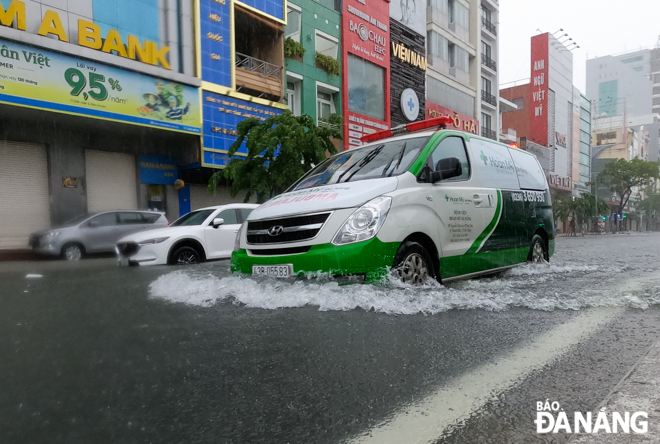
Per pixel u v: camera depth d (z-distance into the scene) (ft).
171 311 12.07
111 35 43.50
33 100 38.78
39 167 45.60
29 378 7.34
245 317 10.93
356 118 71.92
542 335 9.49
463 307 11.71
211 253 27.02
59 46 39.88
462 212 15.26
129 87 44.83
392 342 8.90
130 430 5.55
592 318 10.95
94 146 48.55
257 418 5.84
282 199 14.66
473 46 108.88
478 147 17.85
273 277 12.93
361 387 6.81
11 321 11.69
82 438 5.35
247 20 56.85
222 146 53.01
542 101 149.59
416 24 87.04
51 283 19.90
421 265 13.38
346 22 71.36
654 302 12.61
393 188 13.12
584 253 35.63
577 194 174.81
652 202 227.20
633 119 287.89
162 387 6.88
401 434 5.42
